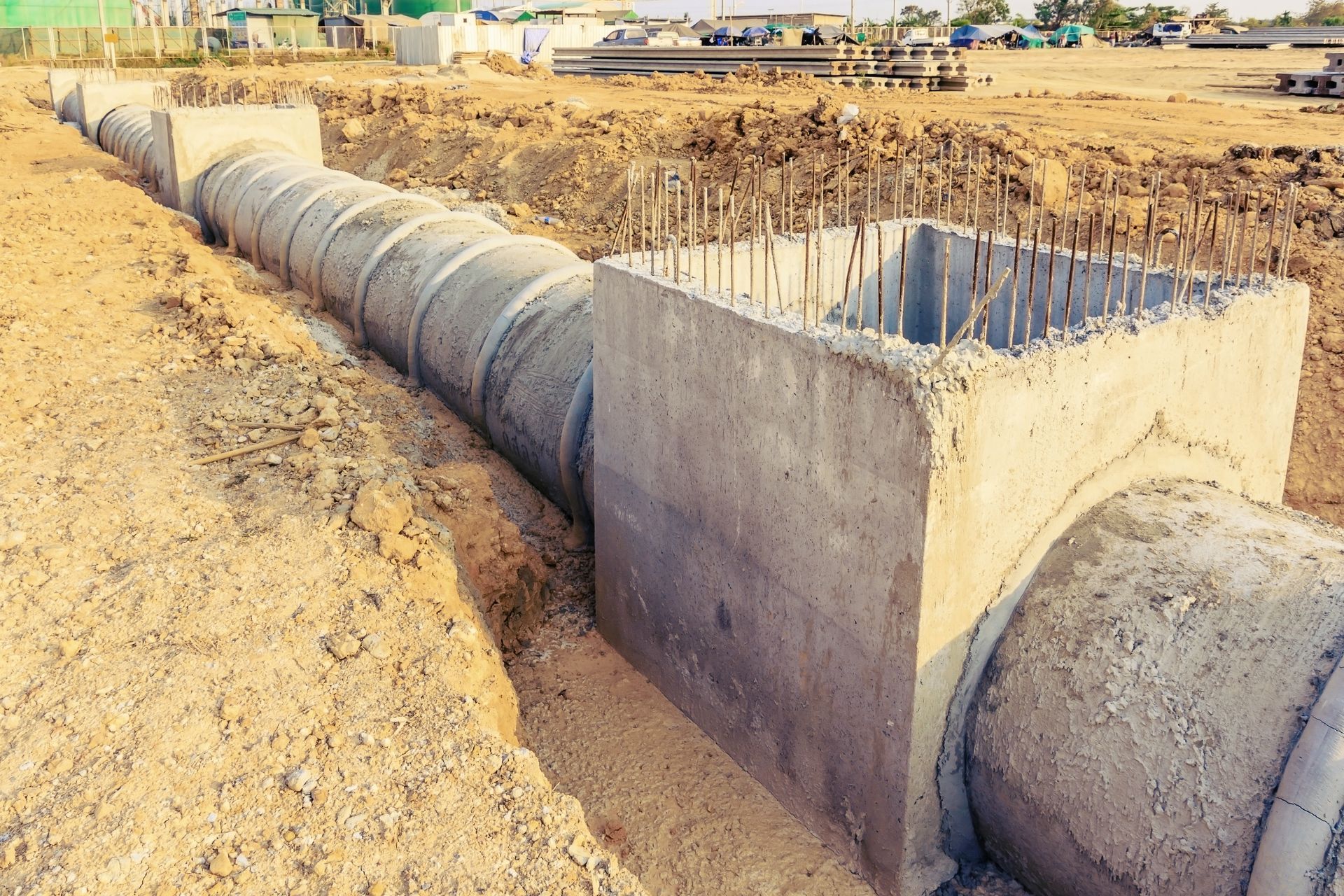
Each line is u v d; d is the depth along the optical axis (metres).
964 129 15.57
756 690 6.24
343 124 27.05
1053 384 4.98
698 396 6.09
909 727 5.11
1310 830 4.05
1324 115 19.66
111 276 12.67
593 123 21.48
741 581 6.12
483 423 9.71
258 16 56.31
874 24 55.84
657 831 6.06
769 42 41.50
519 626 7.89
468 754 5.34
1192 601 4.81
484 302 10.00
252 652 5.99
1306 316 6.25
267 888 4.55
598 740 6.82
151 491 7.65
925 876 5.48
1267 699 4.39
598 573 7.75
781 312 5.64
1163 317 5.50
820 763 5.84
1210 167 13.38
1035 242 5.34
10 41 50.88
